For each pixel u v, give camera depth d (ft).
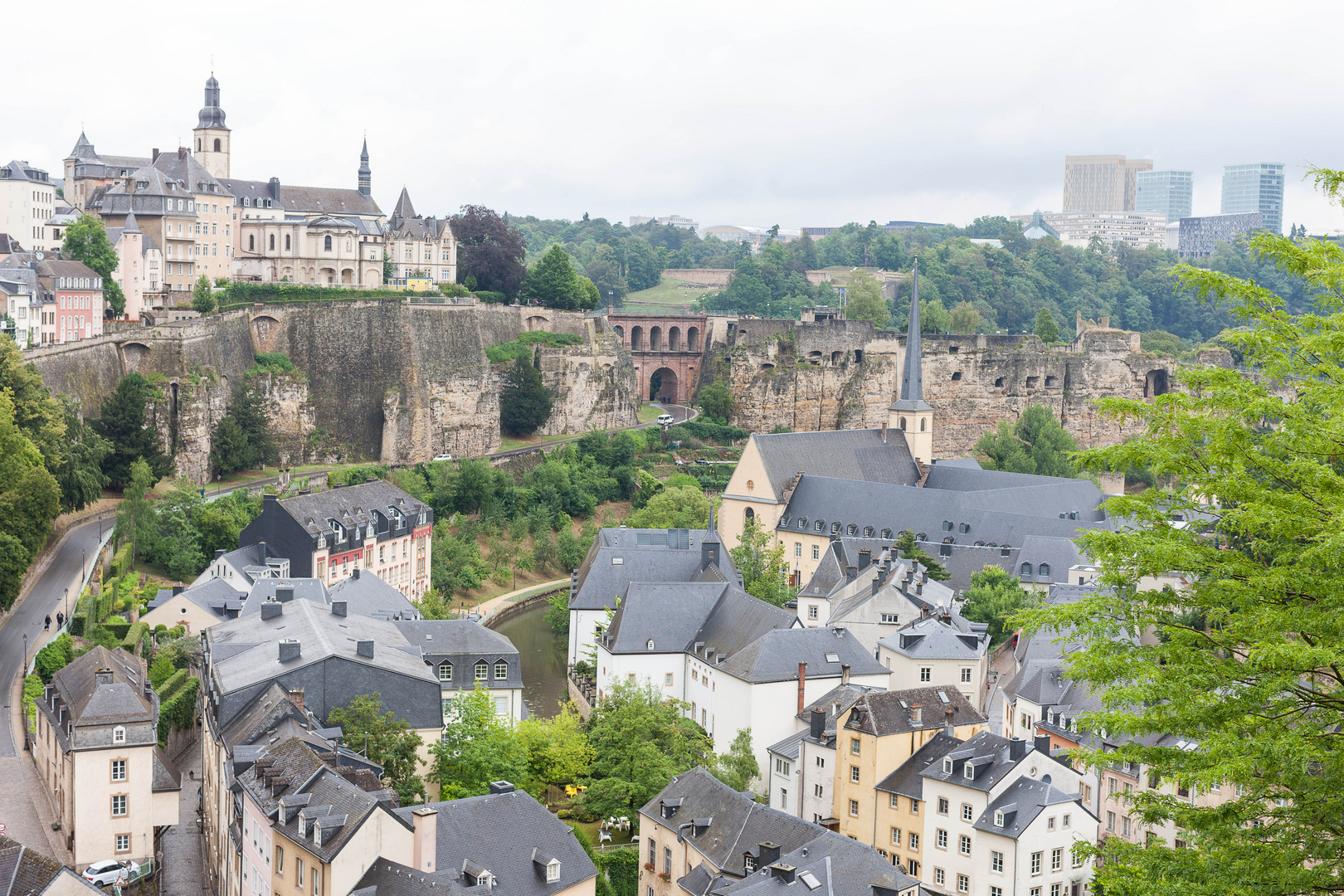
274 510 633.61
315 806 281.33
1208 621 169.48
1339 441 146.00
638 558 651.25
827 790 431.84
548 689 614.34
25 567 511.40
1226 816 145.18
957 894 369.50
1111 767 417.49
